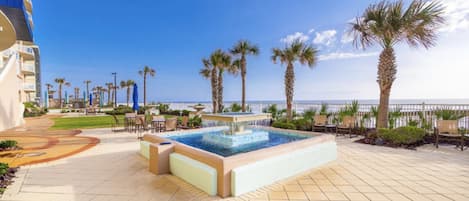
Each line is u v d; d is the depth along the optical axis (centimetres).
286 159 358
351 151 543
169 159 381
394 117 755
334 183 332
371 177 357
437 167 407
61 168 408
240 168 298
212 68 1402
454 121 577
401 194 291
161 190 307
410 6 611
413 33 623
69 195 290
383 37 680
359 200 274
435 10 592
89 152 539
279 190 308
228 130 598
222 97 1382
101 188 313
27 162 444
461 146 547
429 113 700
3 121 1014
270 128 699
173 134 606
